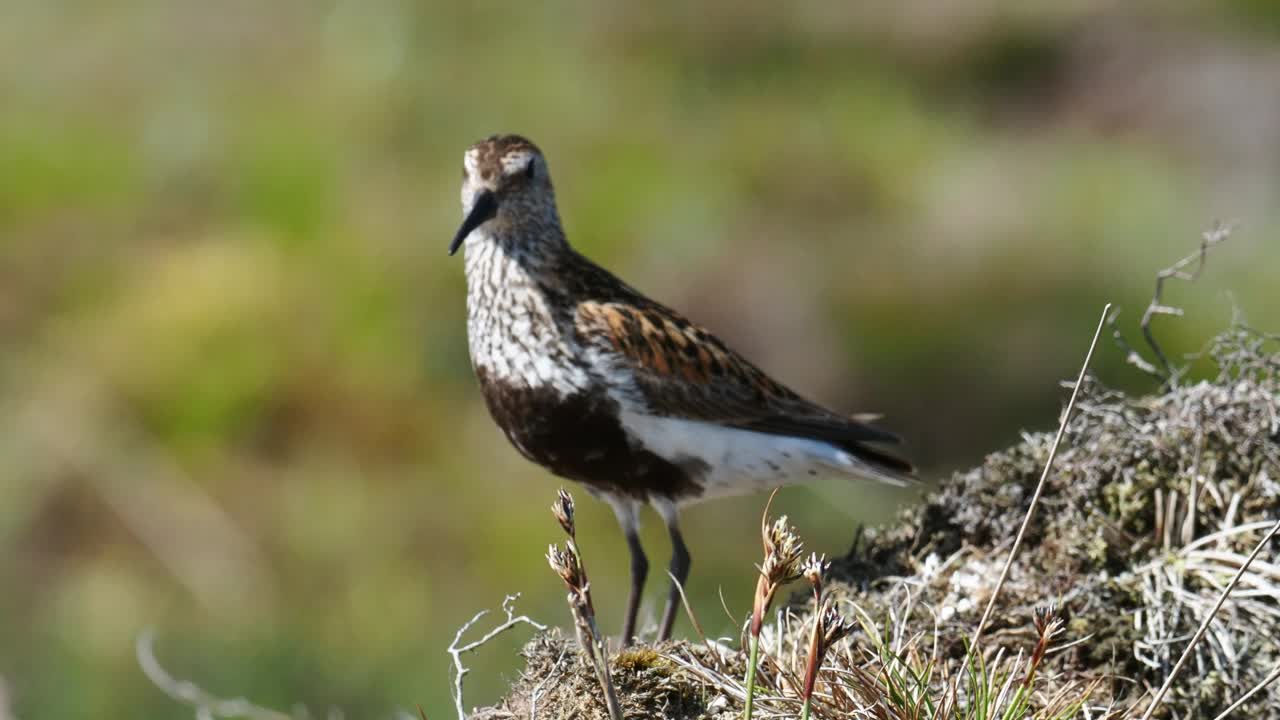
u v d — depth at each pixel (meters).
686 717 5.79
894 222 18.02
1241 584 6.21
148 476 15.05
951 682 5.74
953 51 21.20
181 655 12.62
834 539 13.70
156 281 17.00
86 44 20.88
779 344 16.36
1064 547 6.52
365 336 16.27
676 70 20.25
